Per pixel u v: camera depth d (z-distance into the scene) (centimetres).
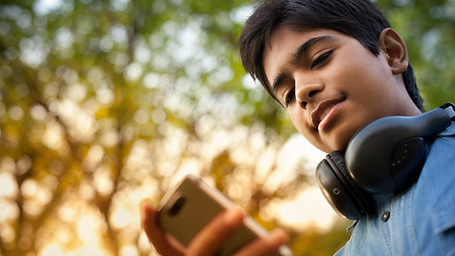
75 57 747
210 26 765
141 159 725
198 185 67
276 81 99
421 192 77
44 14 737
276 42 99
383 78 91
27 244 683
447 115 85
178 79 773
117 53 762
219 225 56
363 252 89
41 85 739
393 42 100
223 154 730
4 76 728
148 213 67
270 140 736
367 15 102
